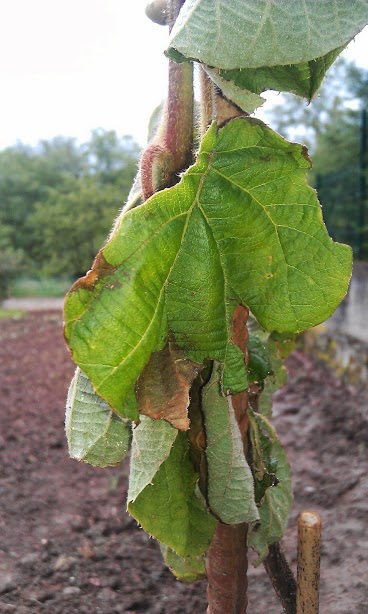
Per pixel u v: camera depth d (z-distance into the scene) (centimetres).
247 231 23
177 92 24
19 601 53
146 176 24
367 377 110
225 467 27
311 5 21
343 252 23
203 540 29
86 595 55
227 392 24
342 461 84
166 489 28
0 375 142
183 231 22
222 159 22
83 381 27
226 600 31
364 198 162
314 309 24
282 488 36
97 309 20
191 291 23
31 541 65
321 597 53
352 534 64
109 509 73
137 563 61
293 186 23
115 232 21
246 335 26
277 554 36
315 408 108
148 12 28
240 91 22
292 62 20
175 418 22
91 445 27
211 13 20
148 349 21
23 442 95
